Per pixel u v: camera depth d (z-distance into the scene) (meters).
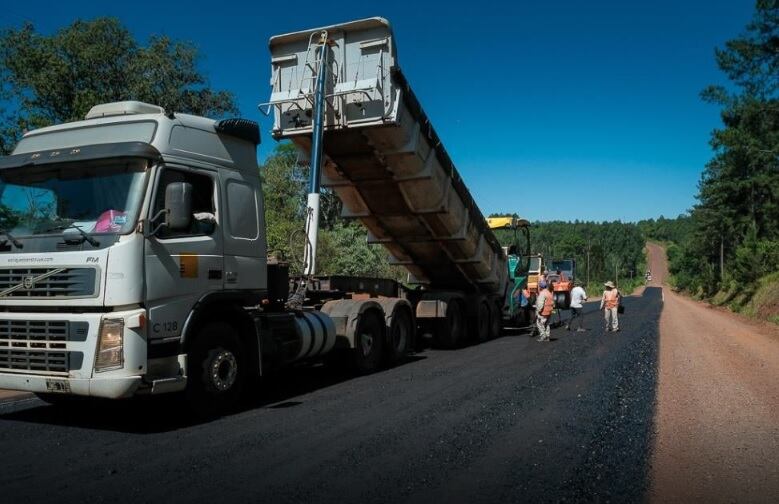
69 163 6.44
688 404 7.62
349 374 10.16
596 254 112.69
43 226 6.36
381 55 10.23
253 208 7.72
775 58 26.41
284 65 10.82
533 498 4.32
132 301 6.00
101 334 5.92
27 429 6.44
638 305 46.72
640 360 11.88
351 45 10.45
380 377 9.88
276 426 6.46
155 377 6.22
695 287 73.19
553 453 5.45
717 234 63.12
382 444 5.72
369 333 10.42
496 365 11.23
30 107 21.09
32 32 21.47
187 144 6.83
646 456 5.38
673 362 11.59
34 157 6.57
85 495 4.38
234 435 6.08
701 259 78.00
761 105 27.03
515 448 5.60
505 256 17.23
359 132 10.67
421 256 14.77
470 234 14.16
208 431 6.26
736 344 15.36
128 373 5.91
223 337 7.10
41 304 6.13
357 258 28.38
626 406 7.47
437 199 12.40
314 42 10.60
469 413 7.06
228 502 4.22
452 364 11.40
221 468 4.99
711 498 4.37
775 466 5.14
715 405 7.58
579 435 6.07
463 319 14.80
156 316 6.23
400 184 11.99
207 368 6.86
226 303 7.20
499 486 4.56
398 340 11.37
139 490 4.48
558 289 26.84
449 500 4.26
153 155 6.30
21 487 4.55
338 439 5.89
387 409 7.30
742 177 38.91
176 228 6.22
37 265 6.18
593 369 10.65
